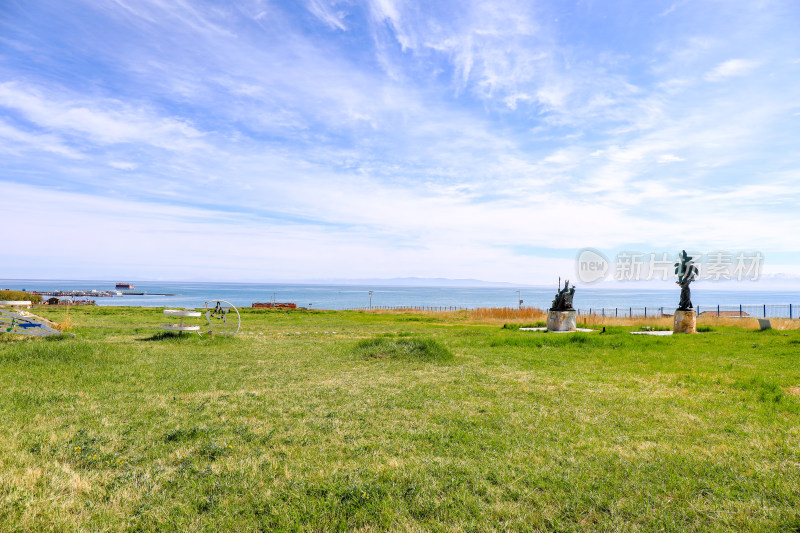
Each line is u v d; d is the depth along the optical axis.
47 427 6.50
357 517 4.15
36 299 42.66
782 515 4.13
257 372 11.21
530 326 30.61
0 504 4.13
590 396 8.95
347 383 10.05
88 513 4.18
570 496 4.55
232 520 4.07
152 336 17.30
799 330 24.78
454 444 6.09
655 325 31.73
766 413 7.64
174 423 6.90
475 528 3.98
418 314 51.09
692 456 5.62
